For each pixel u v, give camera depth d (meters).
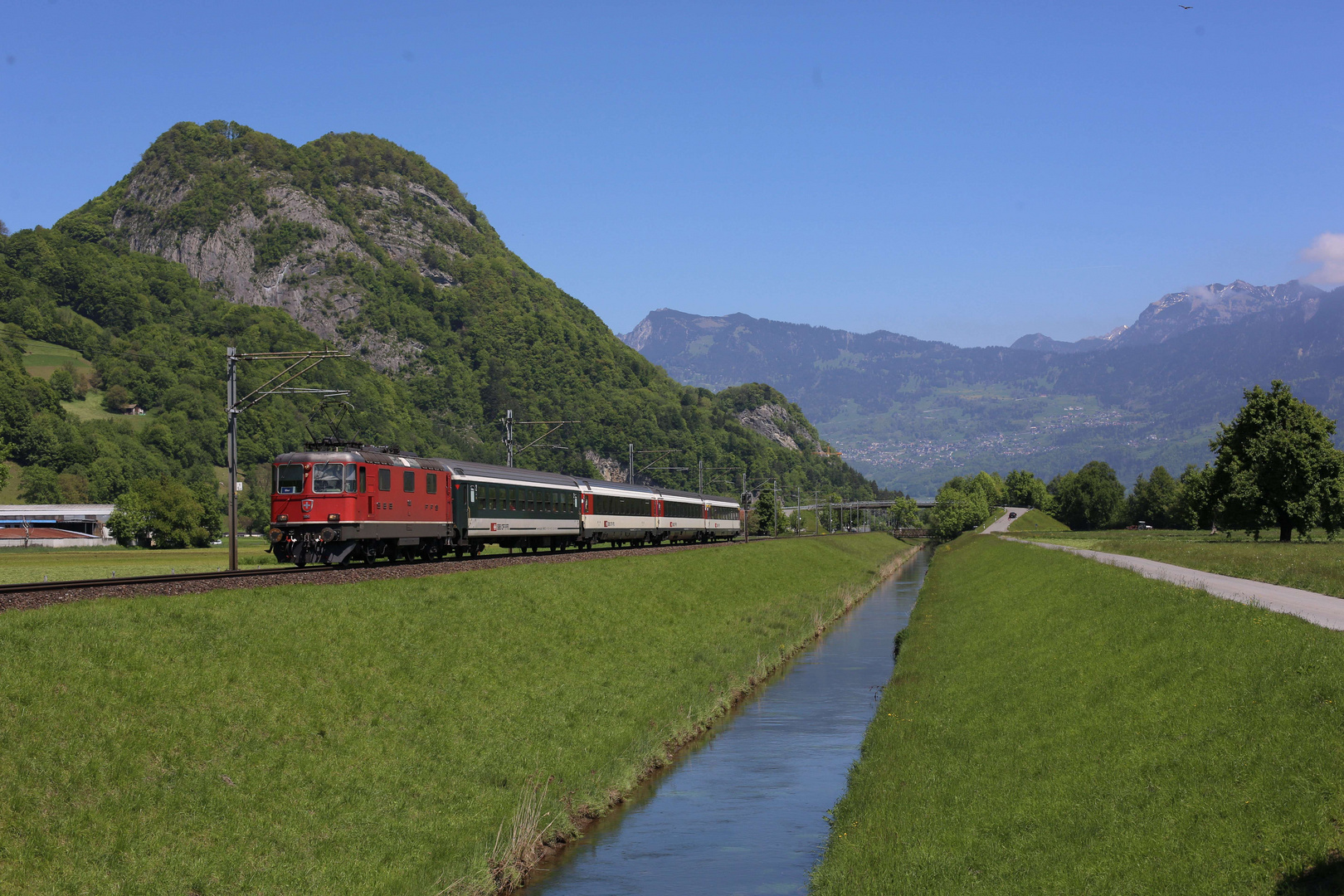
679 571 58.16
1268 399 86.00
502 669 30.31
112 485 172.38
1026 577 52.81
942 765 23.45
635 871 20.83
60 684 18.83
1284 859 13.32
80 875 15.11
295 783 19.61
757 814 24.73
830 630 60.28
